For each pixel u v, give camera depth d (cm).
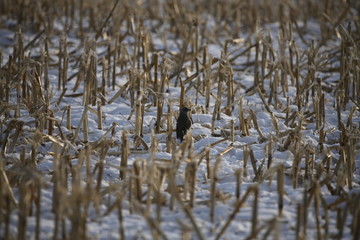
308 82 1459
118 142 1148
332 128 1251
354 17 1909
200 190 932
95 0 2358
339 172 929
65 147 1061
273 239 752
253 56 1877
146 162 891
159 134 1208
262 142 1184
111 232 771
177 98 1417
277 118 1335
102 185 935
